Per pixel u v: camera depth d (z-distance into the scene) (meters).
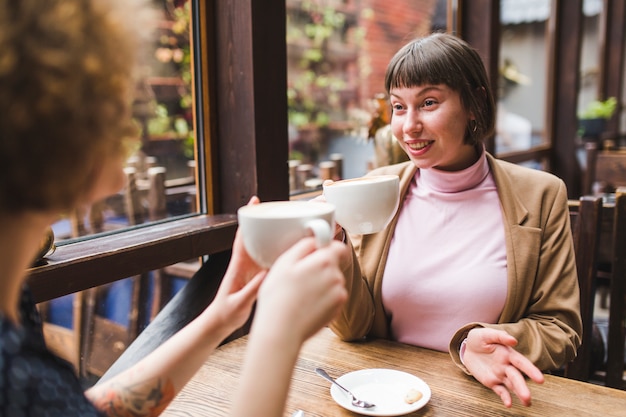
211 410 0.96
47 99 0.43
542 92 3.99
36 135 0.43
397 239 1.32
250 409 0.51
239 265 0.77
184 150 1.82
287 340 0.52
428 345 1.26
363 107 3.33
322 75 3.07
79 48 0.44
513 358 0.96
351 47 3.29
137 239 1.28
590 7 5.07
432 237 1.28
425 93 1.17
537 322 1.17
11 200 0.46
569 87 4.06
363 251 1.34
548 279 1.22
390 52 3.31
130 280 1.61
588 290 1.52
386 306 1.30
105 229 1.72
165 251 1.29
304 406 0.97
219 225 1.46
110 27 0.47
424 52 1.16
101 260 1.13
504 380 0.97
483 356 1.01
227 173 1.62
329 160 2.96
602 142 4.73
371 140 1.86
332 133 3.08
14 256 0.49
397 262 1.29
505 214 1.24
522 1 3.58
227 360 1.15
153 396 0.75
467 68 1.17
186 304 1.50
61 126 0.44
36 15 0.43
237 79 1.55
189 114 1.77
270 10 1.54
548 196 1.27
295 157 2.82
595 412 0.93
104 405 0.74
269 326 0.52
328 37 3.11
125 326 1.62
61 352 1.48
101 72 0.46
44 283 1.03
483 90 1.21
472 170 1.27
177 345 0.77
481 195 1.28
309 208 0.65
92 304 1.53
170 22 1.83
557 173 4.20
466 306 1.22
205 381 1.06
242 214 0.64
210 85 1.57
